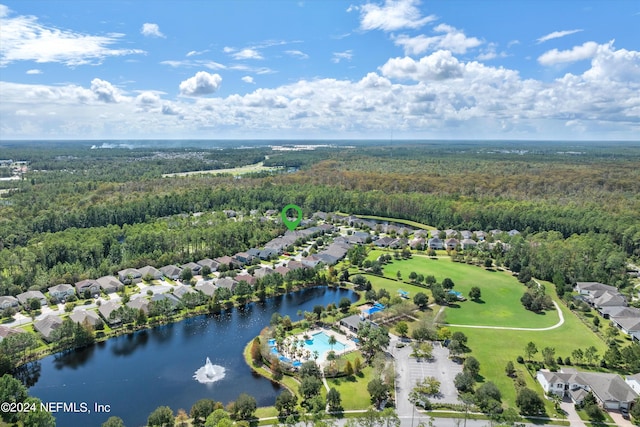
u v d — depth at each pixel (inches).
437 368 5017.2
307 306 6993.1
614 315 6412.4
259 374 4965.6
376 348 5315.0
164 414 3917.3
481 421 4087.1
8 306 6382.9
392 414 3902.6
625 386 4434.1
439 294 6978.4
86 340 5605.3
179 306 6614.2
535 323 6328.7
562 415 4215.1
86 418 4173.2
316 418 3996.1
